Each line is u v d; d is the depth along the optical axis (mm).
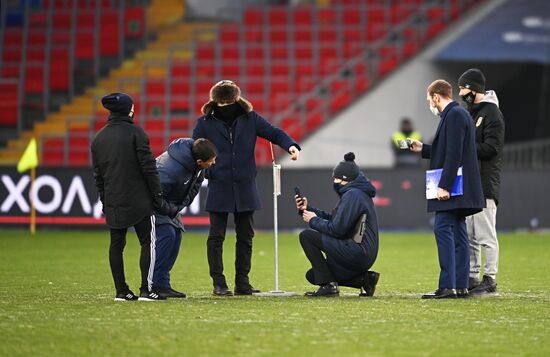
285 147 34375
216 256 34094
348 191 32281
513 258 51406
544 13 85562
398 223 72000
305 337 24000
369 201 32406
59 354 21891
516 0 85562
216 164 34062
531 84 89875
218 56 93188
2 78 93125
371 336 24203
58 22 97500
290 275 42688
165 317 27203
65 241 62750
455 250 32531
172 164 32094
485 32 85688
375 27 93875
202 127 34344
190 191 32656
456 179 31578
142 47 96188
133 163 30750
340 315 27734
